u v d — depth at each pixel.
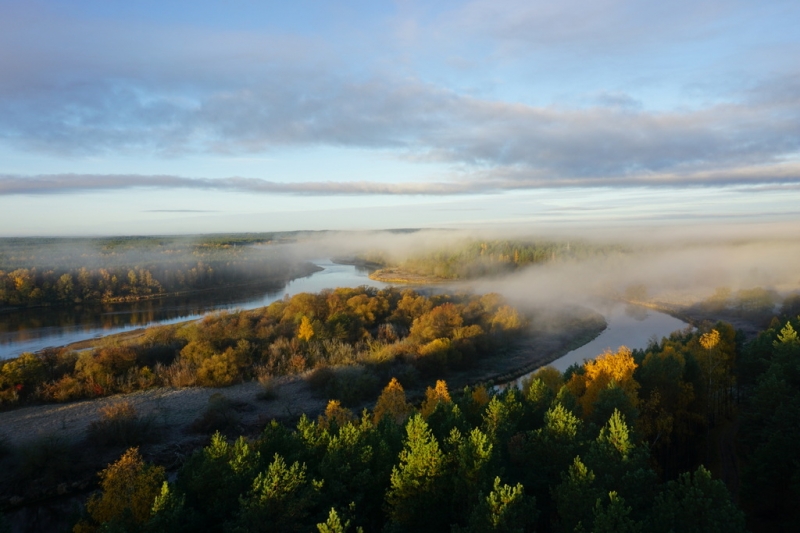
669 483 32.56
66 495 57.88
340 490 36.91
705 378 62.53
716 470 52.75
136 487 38.81
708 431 59.38
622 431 35.69
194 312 164.88
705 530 28.69
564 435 39.56
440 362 95.62
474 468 35.50
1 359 106.94
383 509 37.88
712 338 67.50
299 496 34.78
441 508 37.38
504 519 29.73
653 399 52.84
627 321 149.62
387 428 45.06
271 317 122.50
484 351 107.88
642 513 32.75
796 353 56.50
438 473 36.91
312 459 41.41
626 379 53.12
